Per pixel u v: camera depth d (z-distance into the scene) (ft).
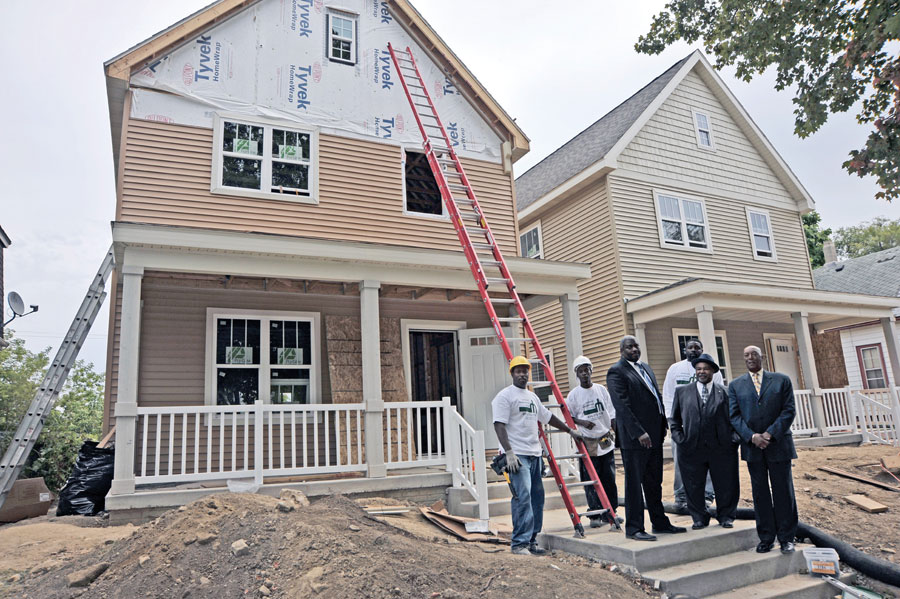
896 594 18.11
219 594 14.67
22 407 56.80
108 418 31.86
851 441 46.03
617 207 50.21
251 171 34.73
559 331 54.65
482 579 15.19
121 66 31.96
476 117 42.32
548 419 20.36
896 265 68.90
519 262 34.60
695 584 16.34
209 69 34.63
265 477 30.27
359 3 39.81
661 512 19.15
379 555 15.49
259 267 29.17
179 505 25.39
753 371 19.65
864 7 27.27
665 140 54.65
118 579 16.14
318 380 34.27
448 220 39.11
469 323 39.50
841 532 23.20
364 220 36.70
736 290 43.52
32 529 23.86
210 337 32.32
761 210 59.57
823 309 48.96
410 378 36.70
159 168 32.37
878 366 61.93
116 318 32.73
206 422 28.48
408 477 28.76
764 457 19.03
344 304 35.78
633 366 19.51
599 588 15.05
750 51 31.81
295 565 15.05
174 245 27.20
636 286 49.26
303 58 37.29
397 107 39.50
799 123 30.91
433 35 40.60
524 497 18.80
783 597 16.81
